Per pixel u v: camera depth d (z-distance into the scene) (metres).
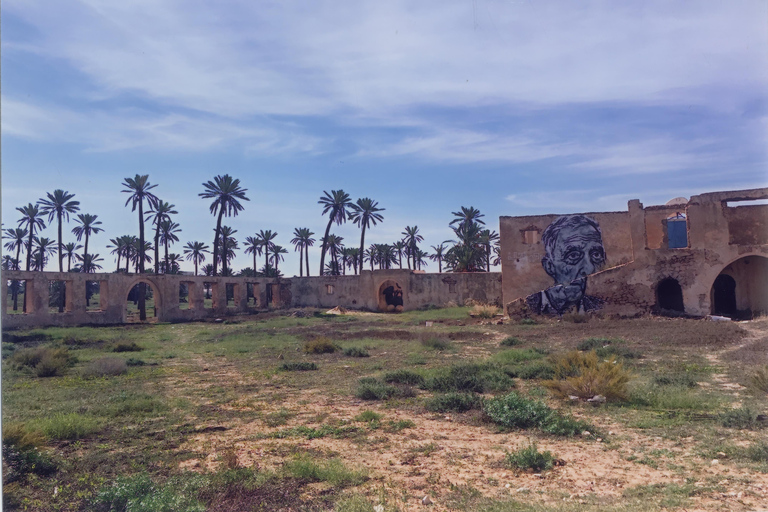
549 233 34.22
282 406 10.62
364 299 48.75
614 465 6.61
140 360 17.50
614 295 29.36
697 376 12.05
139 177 46.09
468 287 45.09
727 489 5.61
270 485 6.11
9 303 72.38
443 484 6.10
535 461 6.60
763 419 8.09
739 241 29.30
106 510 5.51
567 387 10.59
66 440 8.27
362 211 61.53
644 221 29.05
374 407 10.37
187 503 5.46
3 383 13.66
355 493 5.85
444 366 15.02
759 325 21.88
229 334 28.08
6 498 5.89
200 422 9.38
